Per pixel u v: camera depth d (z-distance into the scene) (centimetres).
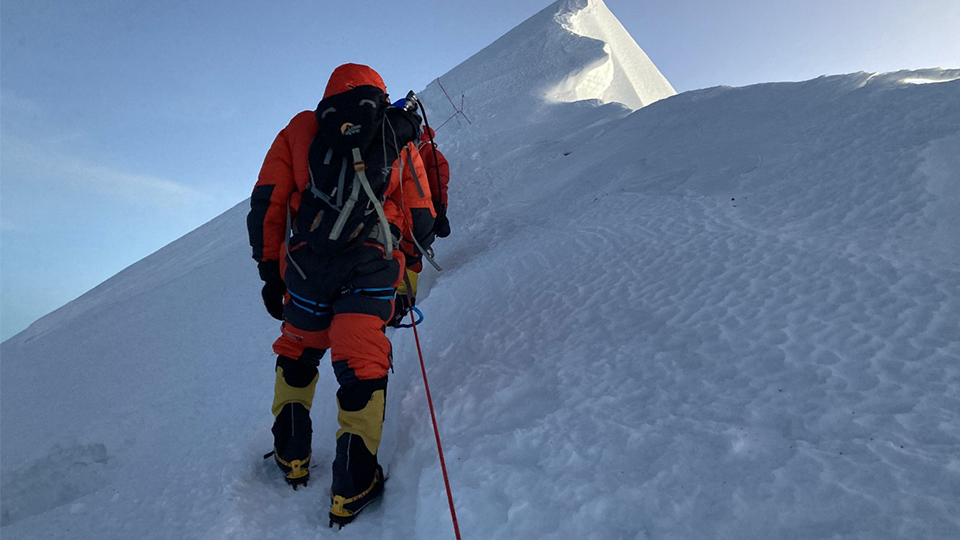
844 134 301
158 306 651
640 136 468
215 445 251
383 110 183
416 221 200
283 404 199
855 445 133
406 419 216
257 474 213
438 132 1252
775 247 230
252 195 188
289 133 188
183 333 512
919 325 167
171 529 187
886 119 296
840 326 176
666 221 288
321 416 250
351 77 187
